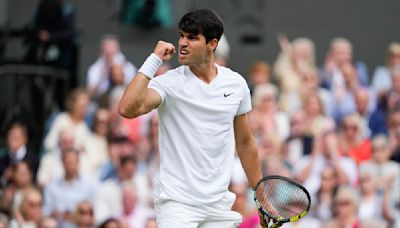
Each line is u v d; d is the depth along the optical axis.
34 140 35.28
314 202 31.73
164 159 17.33
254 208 29.66
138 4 36.94
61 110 36.28
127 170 31.27
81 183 31.44
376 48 39.84
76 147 32.69
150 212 31.00
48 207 31.27
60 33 36.28
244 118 17.88
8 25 36.41
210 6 39.66
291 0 40.50
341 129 34.47
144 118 33.47
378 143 33.38
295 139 33.72
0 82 35.75
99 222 30.80
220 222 17.52
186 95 17.14
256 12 39.75
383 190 32.72
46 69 36.16
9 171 31.91
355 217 31.16
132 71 35.81
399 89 36.41
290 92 35.97
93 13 38.22
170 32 37.53
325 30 39.84
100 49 36.88
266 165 31.70
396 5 40.50
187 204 17.16
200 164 17.17
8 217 31.08
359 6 40.44
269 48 38.84
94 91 35.22
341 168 32.59
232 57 38.34
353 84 36.56
